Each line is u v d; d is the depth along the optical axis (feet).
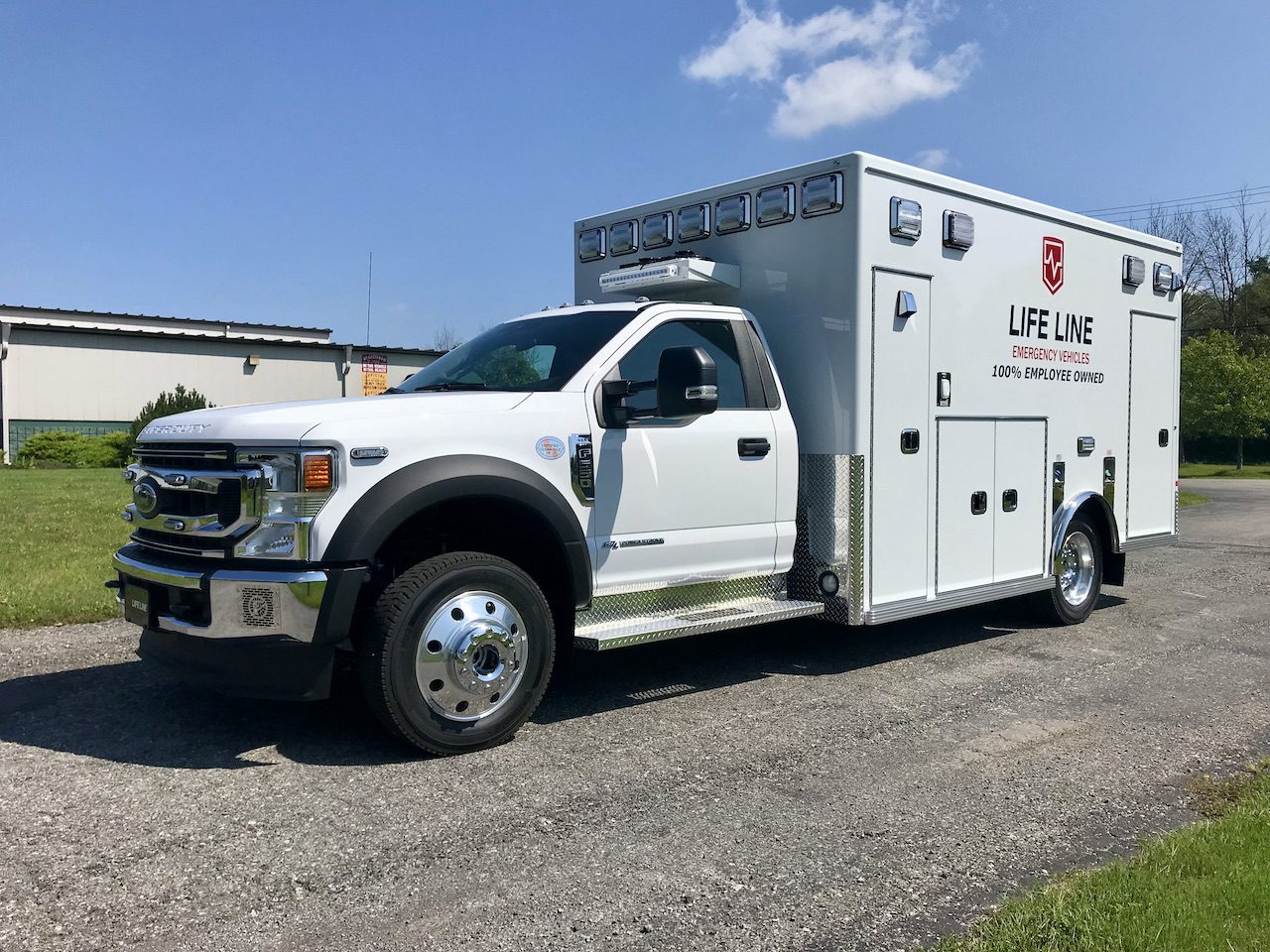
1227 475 131.95
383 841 12.10
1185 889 10.52
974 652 22.97
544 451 16.14
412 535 16.40
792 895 10.90
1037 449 24.27
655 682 19.88
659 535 17.72
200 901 10.54
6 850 11.72
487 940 9.87
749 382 19.47
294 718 16.89
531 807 13.24
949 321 21.56
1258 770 15.07
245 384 133.69
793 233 20.44
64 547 34.30
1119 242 26.73
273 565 14.19
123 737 15.85
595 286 24.79
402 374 145.69
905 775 14.70
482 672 15.31
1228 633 25.35
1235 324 181.16
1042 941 9.51
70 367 122.93
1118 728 17.20
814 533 20.20
